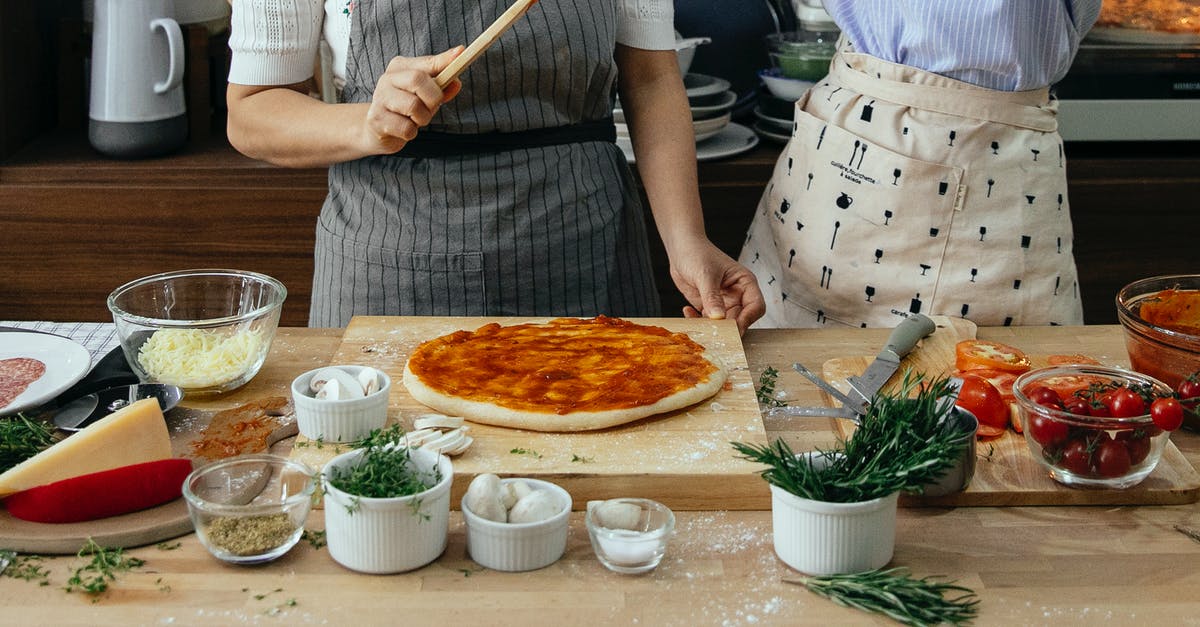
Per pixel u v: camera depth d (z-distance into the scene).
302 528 1.11
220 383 1.40
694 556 1.12
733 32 2.82
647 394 1.34
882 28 1.86
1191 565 1.11
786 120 2.58
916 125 1.84
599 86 1.79
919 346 1.60
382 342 1.56
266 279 1.55
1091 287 2.64
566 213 1.75
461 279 1.73
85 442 1.17
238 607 1.03
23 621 1.00
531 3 1.37
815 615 1.03
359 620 1.01
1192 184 2.55
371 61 1.68
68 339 1.50
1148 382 1.29
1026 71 1.80
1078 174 2.55
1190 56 2.47
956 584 1.08
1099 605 1.04
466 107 1.68
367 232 1.73
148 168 2.48
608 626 1.01
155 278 1.53
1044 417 1.22
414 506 1.06
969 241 1.86
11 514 1.14
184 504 1.18
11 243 2.51
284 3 1.67
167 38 2.45
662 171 1.81
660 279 2.60
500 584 1.07
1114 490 1.22
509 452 1.25
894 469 1.07
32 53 2.64
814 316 2.00
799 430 1.37
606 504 1.11
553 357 1.47
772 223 2.06
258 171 2.49
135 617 1.01
